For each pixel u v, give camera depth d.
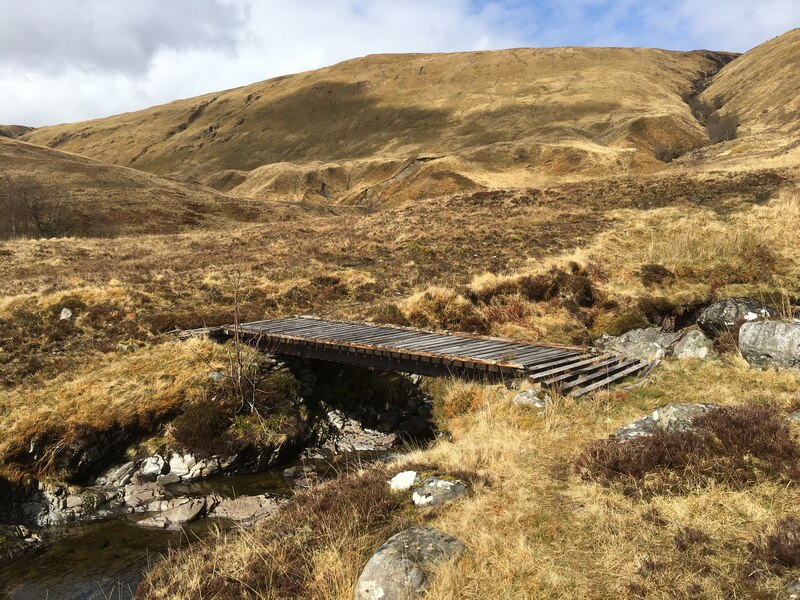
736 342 12.21
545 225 33.19
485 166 108.56
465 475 7.38
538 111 172.00
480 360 11.98
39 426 12.37
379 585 4.95
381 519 6.62
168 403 13.79
